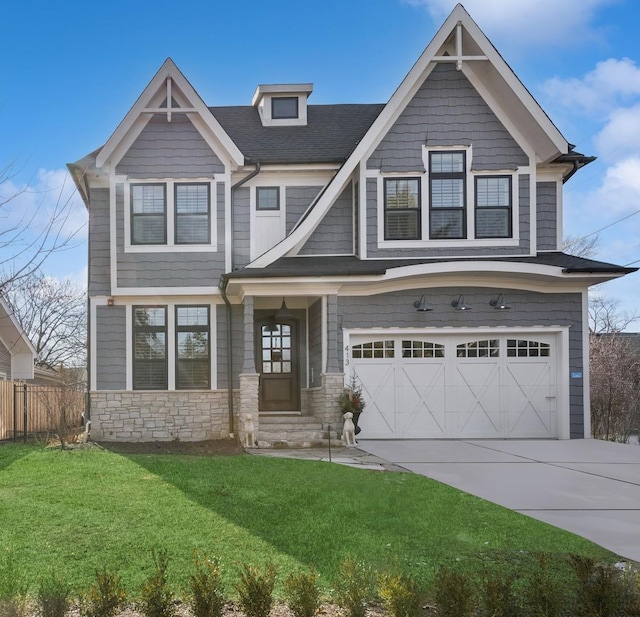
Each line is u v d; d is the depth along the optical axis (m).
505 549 5.49
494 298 14.13
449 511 6.79
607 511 7.04
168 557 5.00
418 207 14.23
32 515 6.25
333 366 13.49
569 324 14.16
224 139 14.55
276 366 15.85
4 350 18.98
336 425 13.34
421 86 14.45
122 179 14.72
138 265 14.70
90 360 14.73
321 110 18.23
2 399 15.11
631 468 9.91
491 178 14.39
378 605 4.01
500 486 8.41
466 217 14.22
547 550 5.49
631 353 24.27
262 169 14.96
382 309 14.02
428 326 14.04
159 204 14.80
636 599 3.70
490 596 3.61
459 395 14.15
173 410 14.71
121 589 3.65
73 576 4.60
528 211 14.33
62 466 9.12
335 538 5.67
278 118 17.22
